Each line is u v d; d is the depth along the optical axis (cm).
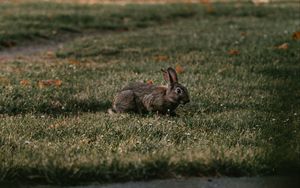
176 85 1738
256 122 1697
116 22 4481
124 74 2448
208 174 1298
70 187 1227
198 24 4388
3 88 2075
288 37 3319
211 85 2233
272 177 1305
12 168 1245
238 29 3969
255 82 2309
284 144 1485
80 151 1388
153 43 3412
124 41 3481
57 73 2470
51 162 1266
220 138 1523
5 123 1648
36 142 1455
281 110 1888
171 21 4719
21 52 3406
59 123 1659
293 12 5034
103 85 2223
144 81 2272
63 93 2056
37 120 1700
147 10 5059
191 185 1250
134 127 1598
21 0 5816
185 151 1374
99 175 1258
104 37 3772
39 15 4469
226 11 5156
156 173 1281
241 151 1384
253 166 1317
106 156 1328
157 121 1664
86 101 1966
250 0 6106
